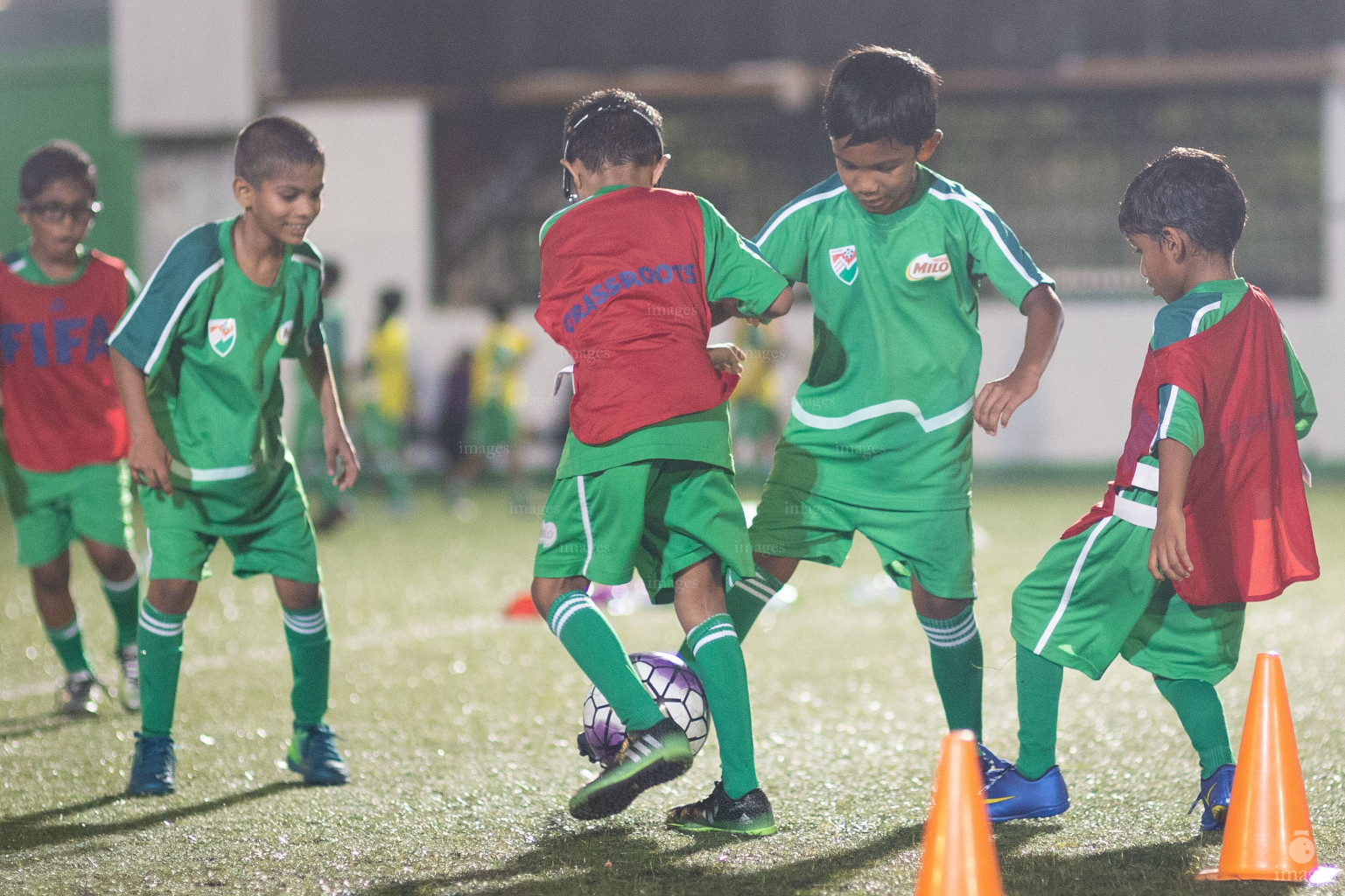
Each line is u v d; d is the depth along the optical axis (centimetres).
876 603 2159
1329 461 5012
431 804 1063
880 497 1023
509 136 5369
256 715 1408
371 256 5362
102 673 1662
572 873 884
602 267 945
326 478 3203
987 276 1010
